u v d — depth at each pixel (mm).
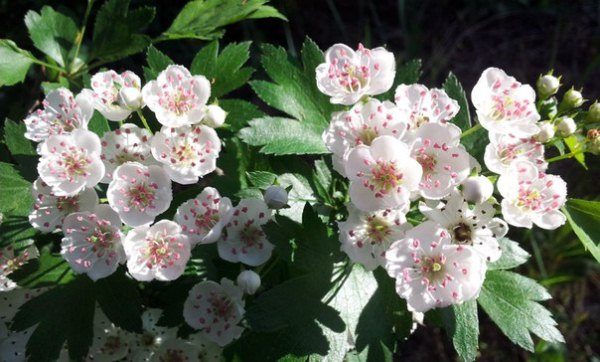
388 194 89
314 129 107
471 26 250
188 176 96
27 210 102
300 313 95
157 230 93
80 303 99
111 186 93
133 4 195
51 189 96
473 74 237
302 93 109
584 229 101
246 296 103
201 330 104
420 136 91
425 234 89
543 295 99
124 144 97
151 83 97
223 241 98
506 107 97
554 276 196
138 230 93
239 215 98
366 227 93
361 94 97
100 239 94
